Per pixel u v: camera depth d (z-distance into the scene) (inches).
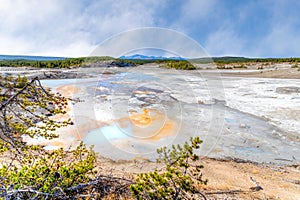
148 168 145.7
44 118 138.9
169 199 91.2
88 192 101.5
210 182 141.4
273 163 194.4
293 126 288.2
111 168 148.0
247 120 303.9
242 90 534.0
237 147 221.1
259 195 128.4
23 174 85.8
